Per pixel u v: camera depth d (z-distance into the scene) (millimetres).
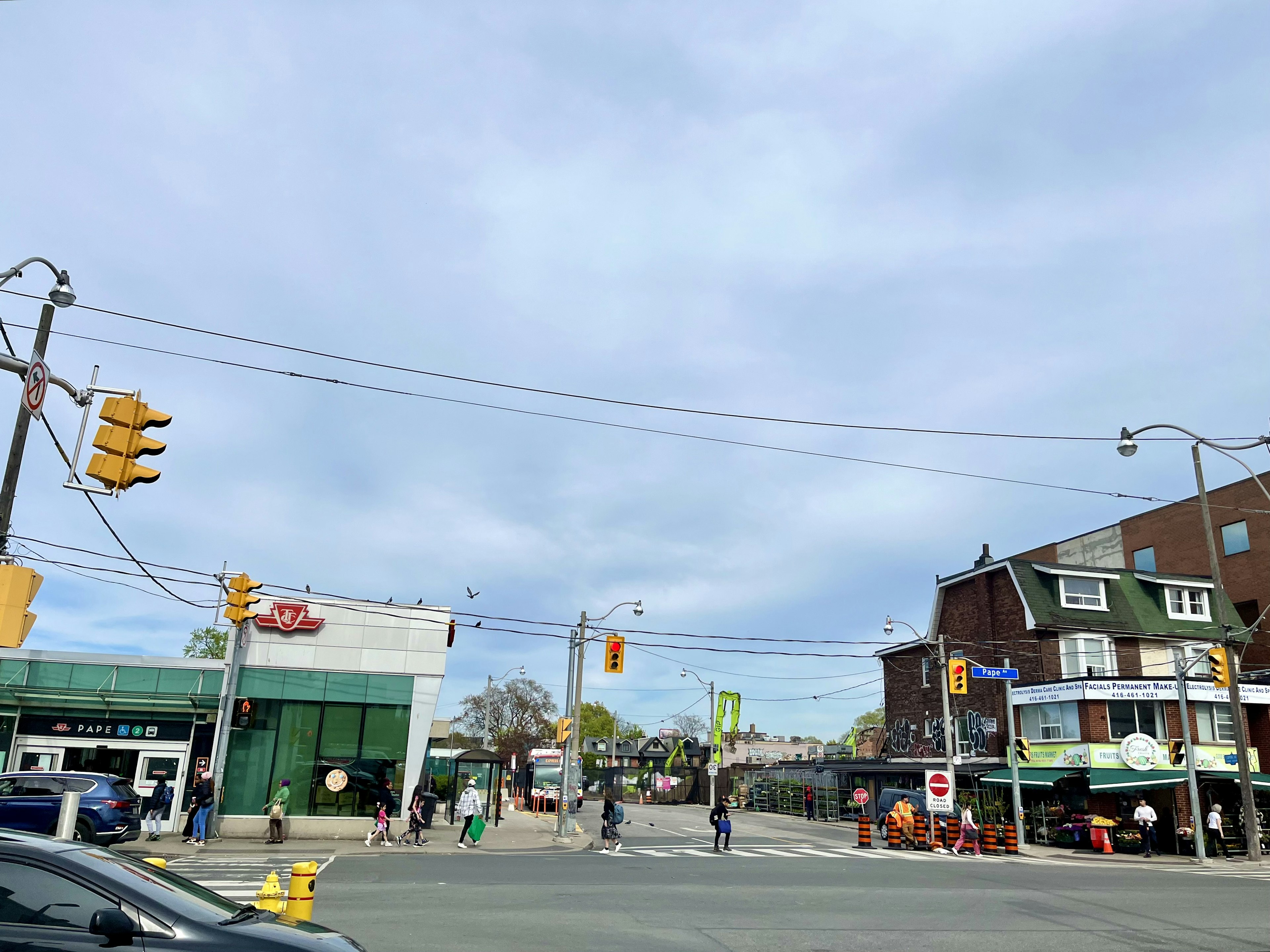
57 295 12539
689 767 68062
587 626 34625
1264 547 43656
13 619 9898
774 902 15609
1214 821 31562
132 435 10477
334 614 28938
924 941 12055
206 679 27812
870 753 74875
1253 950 11781
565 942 11234
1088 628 39062
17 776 18031
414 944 10719
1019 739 36281
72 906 5742
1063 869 24438
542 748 54219
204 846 23188
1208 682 35688
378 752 28406
